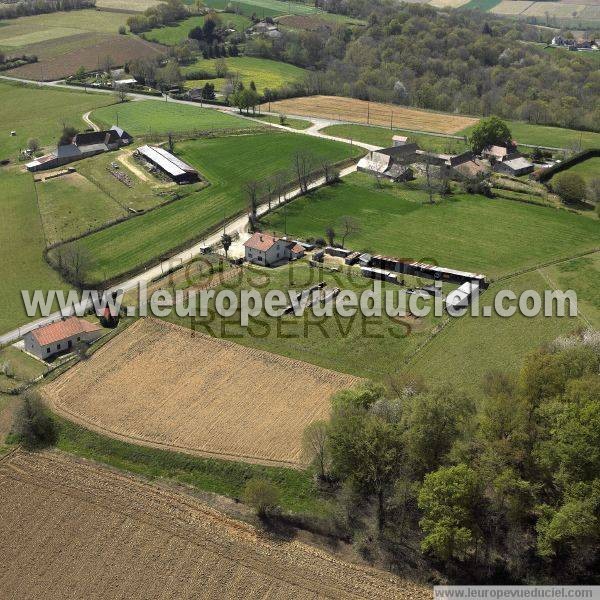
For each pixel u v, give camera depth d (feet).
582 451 246.06
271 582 250.16
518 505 254.88
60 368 374.02
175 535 269.44
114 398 348.38
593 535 240.12
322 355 376.27
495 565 254.68
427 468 272.92
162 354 381.60
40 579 252.42
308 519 276.82
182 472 305.32
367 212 572.10
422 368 361.71
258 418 330.95
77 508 282.36
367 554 262.06
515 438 262.47
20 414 329.72
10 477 299.58
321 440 296.71
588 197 589.73
